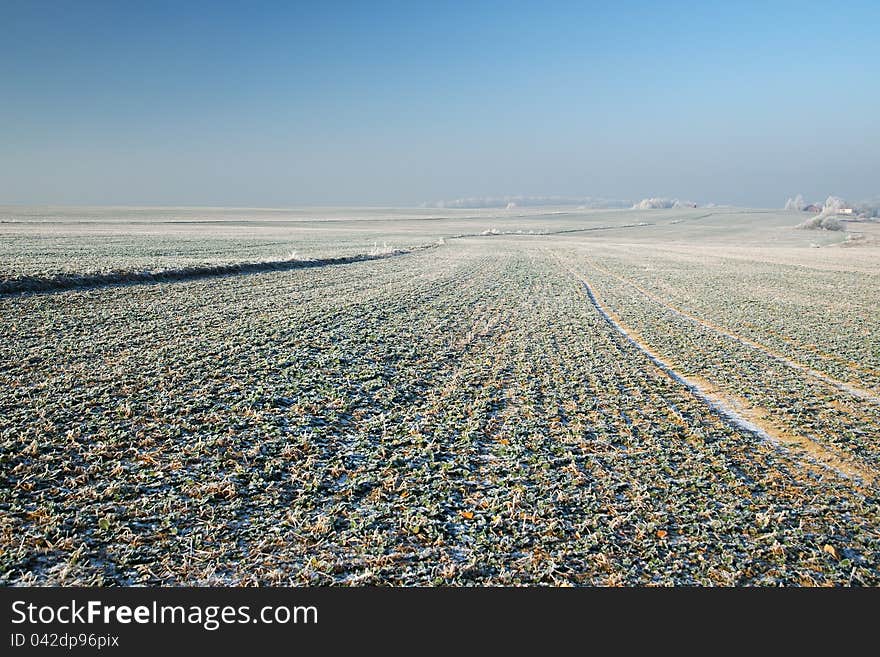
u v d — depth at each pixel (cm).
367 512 739
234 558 630
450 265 4809
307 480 810
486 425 1082
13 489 721
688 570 660
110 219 14112
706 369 1608
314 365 1423
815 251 8219
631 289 3612
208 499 735
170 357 1389
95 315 1850
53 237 6612
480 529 715
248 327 1817
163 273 2861
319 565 628
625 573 646
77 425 930
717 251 8000
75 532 649
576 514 763
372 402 1180
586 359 1667
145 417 987
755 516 784
